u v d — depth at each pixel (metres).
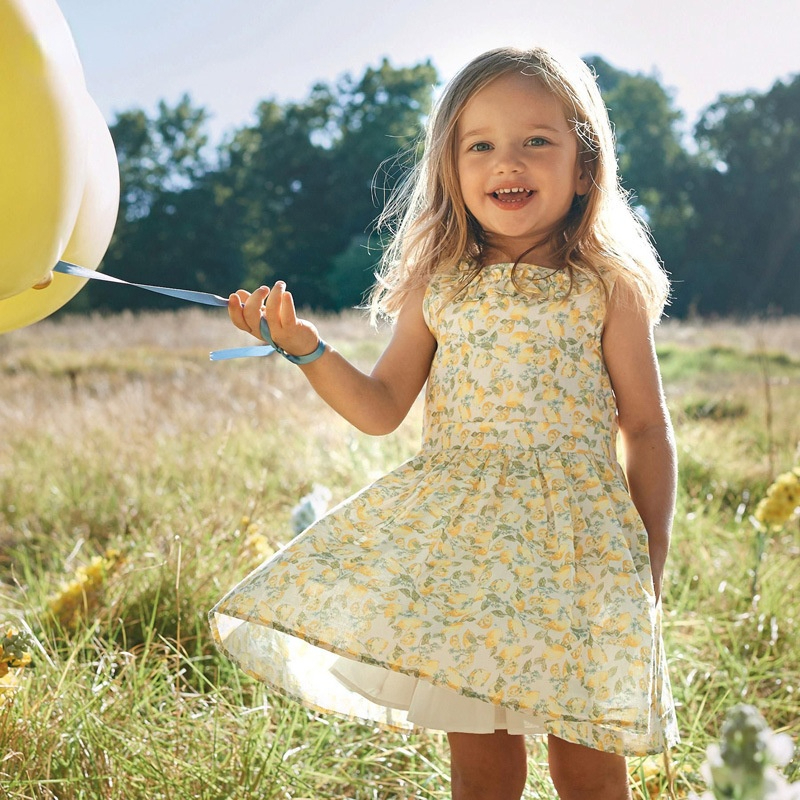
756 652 2.97
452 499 1.88
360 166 37.12
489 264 2.11
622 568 1.79
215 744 2.12
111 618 2.91
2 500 4.72
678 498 4.35
